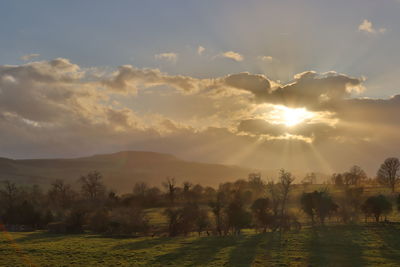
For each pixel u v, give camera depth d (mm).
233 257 60500
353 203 109875
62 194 193625
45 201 187000
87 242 84125
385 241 69562
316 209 97188
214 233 97812
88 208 137250
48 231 117438
